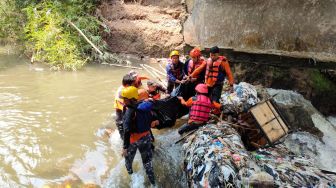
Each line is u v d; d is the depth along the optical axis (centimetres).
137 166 546
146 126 499
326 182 454
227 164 449
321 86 714
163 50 1147
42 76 948
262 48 738
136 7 1252
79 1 1200
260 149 550
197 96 596
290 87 739
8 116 706
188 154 513
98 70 1016
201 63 659
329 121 707
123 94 478
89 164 565
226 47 782
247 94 664
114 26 1198
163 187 523
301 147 606
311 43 688
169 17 1216
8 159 571
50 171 546
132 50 1166
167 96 661
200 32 837
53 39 1064
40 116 712
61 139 632
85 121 696
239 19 755
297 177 456
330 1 653
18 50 1163
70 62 1020
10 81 900
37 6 1149
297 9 687
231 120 605
